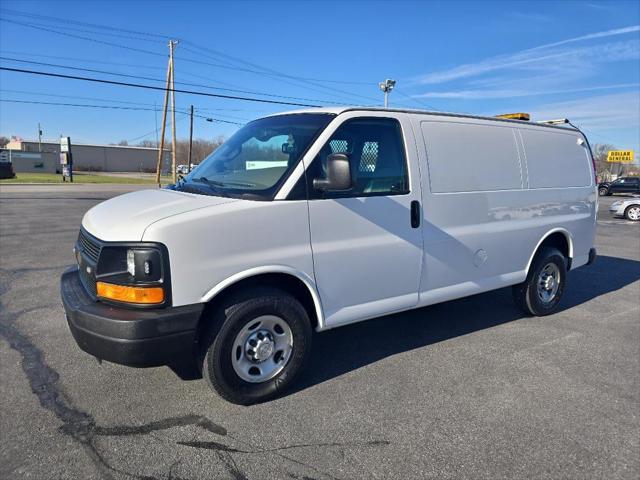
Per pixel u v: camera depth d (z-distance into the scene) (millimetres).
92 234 3240
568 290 6879
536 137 5121
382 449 2918
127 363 2932
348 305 3705
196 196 3443
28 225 12609
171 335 2951
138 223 2992
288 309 3400
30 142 95375
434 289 4238
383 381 3807
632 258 9633
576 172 5637
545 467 2785
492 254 4664
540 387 3764
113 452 2826
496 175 4633
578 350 4535
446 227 4223
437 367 4090
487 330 5035
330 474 2680
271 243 3262
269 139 3799
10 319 5047
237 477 2637
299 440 2990
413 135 4020
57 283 6570
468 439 3041
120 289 2957
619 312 5797
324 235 3488
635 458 2887
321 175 3467
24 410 3256
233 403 3367
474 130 4492
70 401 3381
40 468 2668
